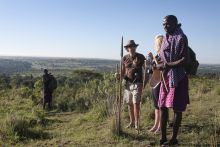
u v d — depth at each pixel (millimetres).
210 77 24500
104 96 13148
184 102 6164
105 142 7090
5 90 22641
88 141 7305
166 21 6188
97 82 18172
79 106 15336
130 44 7801
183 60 5996
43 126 10203
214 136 7004
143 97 11750
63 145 7199
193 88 16375
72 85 23609
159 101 6438
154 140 6988
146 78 7621
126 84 7977
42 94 17781
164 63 6172
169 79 6141
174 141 6434
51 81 16219
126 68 7973
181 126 7902
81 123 10070
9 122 8766
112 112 9672
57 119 11688
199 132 7391
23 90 20719
